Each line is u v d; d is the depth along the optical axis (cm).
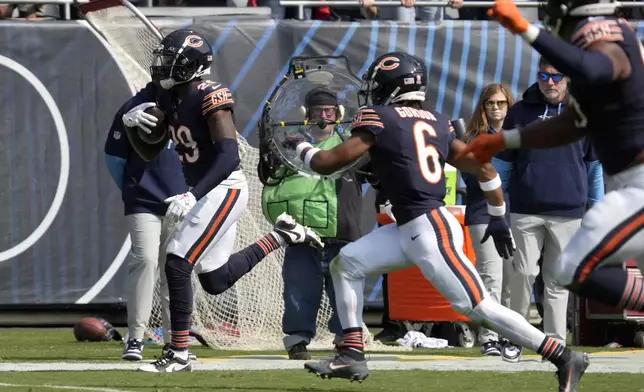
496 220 2047
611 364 2503
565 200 2666
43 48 3541
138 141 2341
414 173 1909
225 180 2306
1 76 3534
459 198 3356
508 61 3641
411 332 3148
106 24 3231
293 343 2650
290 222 2519
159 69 2244
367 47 3597
